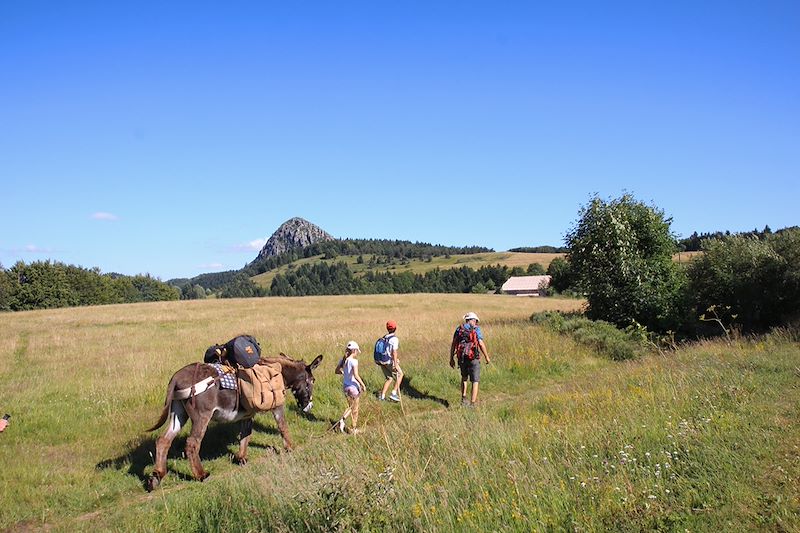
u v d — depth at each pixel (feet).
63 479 27.22
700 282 71.92
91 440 33.17
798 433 22.89
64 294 274.16
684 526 15.80
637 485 18.74
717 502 17.13
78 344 78.54
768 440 22.12
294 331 84.79
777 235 71.61
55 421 36.09
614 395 33.71
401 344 62.54
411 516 17.74
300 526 18.06
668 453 20.62
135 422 35.83
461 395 42.78
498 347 58.03
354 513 17.53
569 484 19.45
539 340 60.90
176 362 58.03
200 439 27.37
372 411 39.50
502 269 428.97
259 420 36.94
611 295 76.38
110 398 41.39
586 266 79.97
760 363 39.75
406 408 40.83
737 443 21.81
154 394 41.91
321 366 50.03
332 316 126.21
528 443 25.11
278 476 22.75
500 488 19.42
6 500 24.79
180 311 146.00
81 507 24.71
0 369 57.21
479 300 196.24
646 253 77.66
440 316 118.21
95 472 28.25
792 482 18.07
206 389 27.48
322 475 20.07
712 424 24.48
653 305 73.26
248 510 20.06
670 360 46.65
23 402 41.19
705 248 74.49
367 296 217.97
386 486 19.02
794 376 34.83
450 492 19.36
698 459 20.61
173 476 27.99
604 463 21.17
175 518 21.56
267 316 127.95
